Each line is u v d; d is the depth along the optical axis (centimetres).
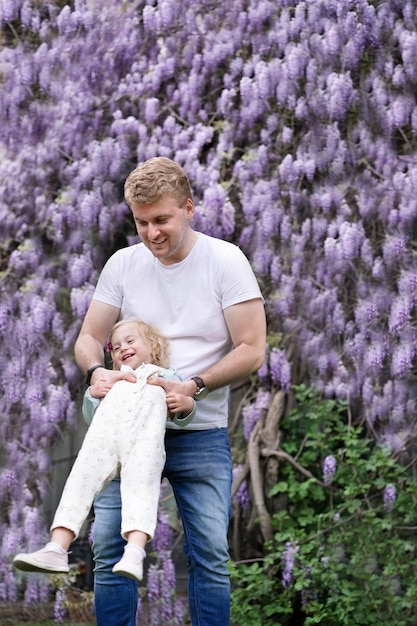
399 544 545
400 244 558
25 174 611
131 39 608
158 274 357
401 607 538
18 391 597
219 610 346
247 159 580
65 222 606
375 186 566
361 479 559
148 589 559
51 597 586
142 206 334
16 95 616
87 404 348
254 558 571
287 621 552
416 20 567
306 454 570
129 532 313
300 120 579
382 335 561
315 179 575
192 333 353
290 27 582
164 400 336
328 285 569
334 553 547
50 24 620
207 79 596
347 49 572
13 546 584
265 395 576
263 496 565
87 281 598
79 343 368
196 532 349
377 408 562
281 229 575
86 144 610
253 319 351
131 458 324
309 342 573
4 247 608
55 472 615
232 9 593
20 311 601
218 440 357
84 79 613
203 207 573
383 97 568
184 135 589
